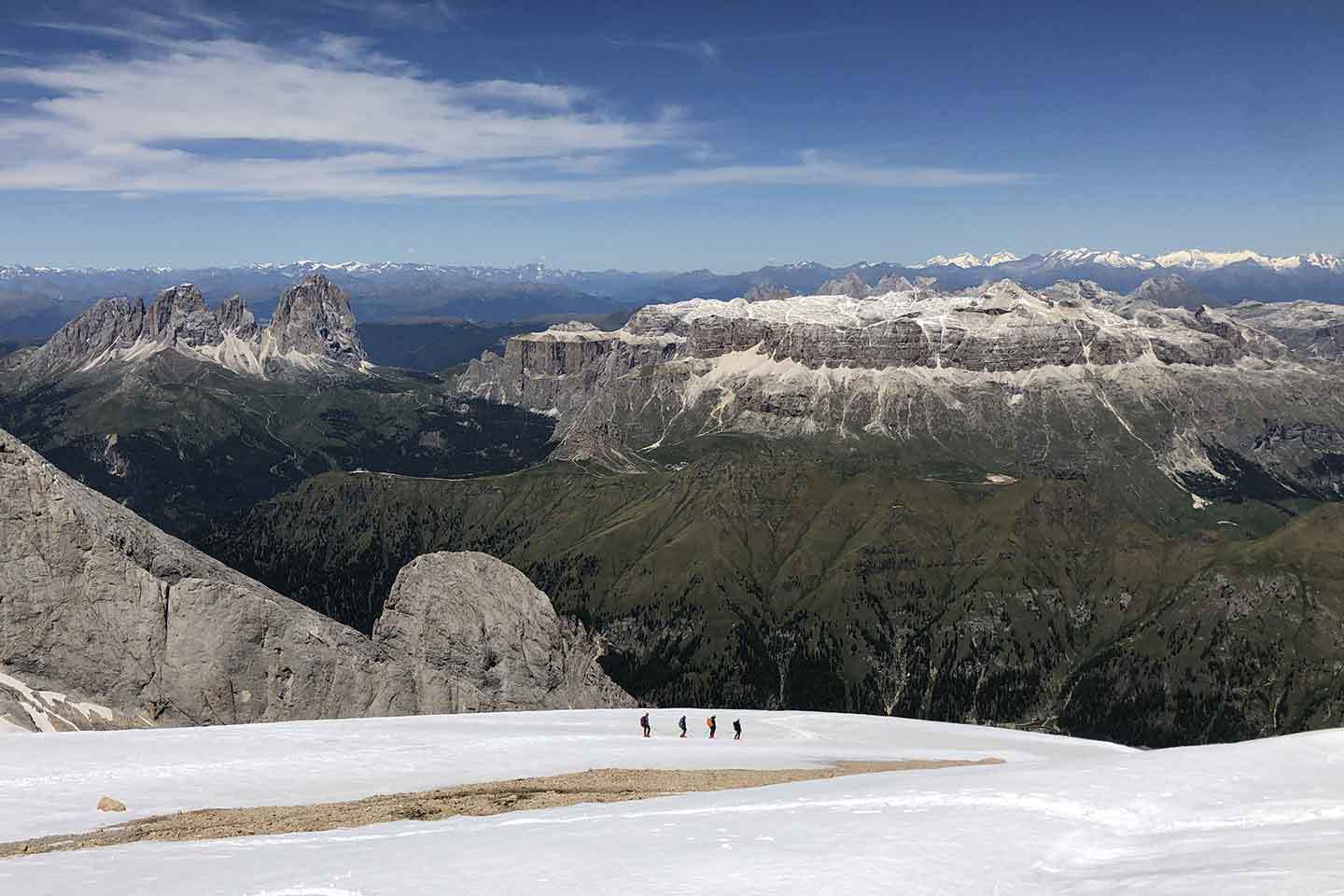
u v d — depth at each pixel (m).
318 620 153.75
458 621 178.00
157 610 133.25
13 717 109.88
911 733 135.12
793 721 141.00
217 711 131.25
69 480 149.62
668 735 118.12
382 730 106.94
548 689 180.12
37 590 128.12
